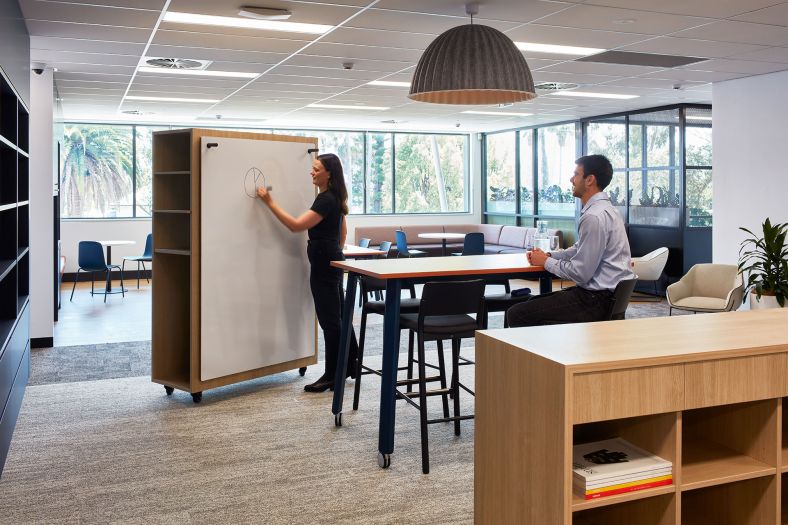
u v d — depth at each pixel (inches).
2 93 169.9
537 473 84.1
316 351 215.9
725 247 319.0
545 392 82.2
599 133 453.7
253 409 180.5
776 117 294.5
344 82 323.0
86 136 485.1
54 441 156.7
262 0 188.9
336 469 140.3
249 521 117.2
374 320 316.5
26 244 201.5
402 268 151.6
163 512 120.7
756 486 92.0
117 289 437.7
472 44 150.2
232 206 189.5
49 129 260.5
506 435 90.3
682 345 88.6
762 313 115.5
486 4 193.8
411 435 160.6
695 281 275.7
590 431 99.1
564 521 79.2
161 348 197.9
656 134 408.8
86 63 268.7
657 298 395.5
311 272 195.0
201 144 181.5
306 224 186.5
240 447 152.9
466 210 591.2
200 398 187.3
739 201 311.4
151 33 224.1
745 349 86.8
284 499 126.0
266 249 198.5
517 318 154.3
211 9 197.2
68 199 483.5
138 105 399.2
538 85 331.9
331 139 546.9
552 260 154.6
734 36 231.8
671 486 84.7
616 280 150.3
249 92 351.3
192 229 181.9
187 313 202.7
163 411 179.2
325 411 178.7
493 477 93.4
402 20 210.8
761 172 301.3
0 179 171.3
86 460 145.2
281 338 204.7
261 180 195.5
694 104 392.8
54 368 226.2
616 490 82.4
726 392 86.7
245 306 194.4
